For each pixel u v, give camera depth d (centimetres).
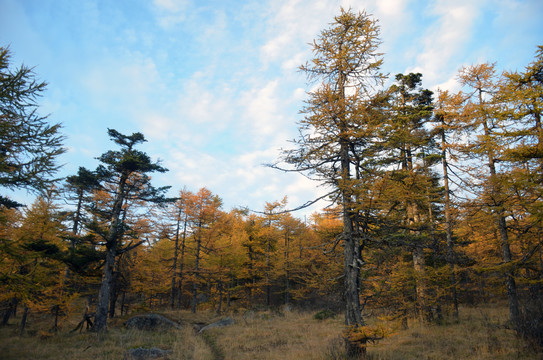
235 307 3278
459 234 1703
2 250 1157
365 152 1138
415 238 1237
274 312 2669
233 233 3200
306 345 1255
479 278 1564
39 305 1669
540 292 1247
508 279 1391
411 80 1927
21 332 1722
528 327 1068
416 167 1612
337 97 1078
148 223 2219
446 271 1515
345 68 1168
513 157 1246
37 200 1853
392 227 1111
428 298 1534
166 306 3547
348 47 1139
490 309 2039
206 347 1375
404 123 1611
